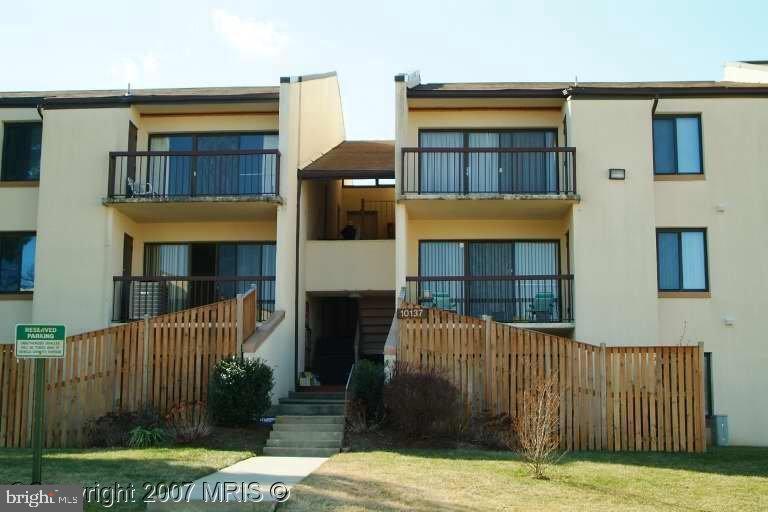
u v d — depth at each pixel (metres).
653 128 21.33
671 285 20.80
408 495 10.98
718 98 21.17
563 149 20.50
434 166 21.69
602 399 16.61
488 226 22.61
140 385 17.22
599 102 20.83
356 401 17.05
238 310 17.53
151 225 23.03
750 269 20.72
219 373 16.83
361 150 26.11
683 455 15.85
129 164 21.56
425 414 15.95
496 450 15.61
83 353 16.83
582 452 16.11
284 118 21.30
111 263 20.97
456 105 22.30
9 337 21.42
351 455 14.71
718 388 20.25
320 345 25.11
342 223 28.72
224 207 21.30
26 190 22.02
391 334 18.16
